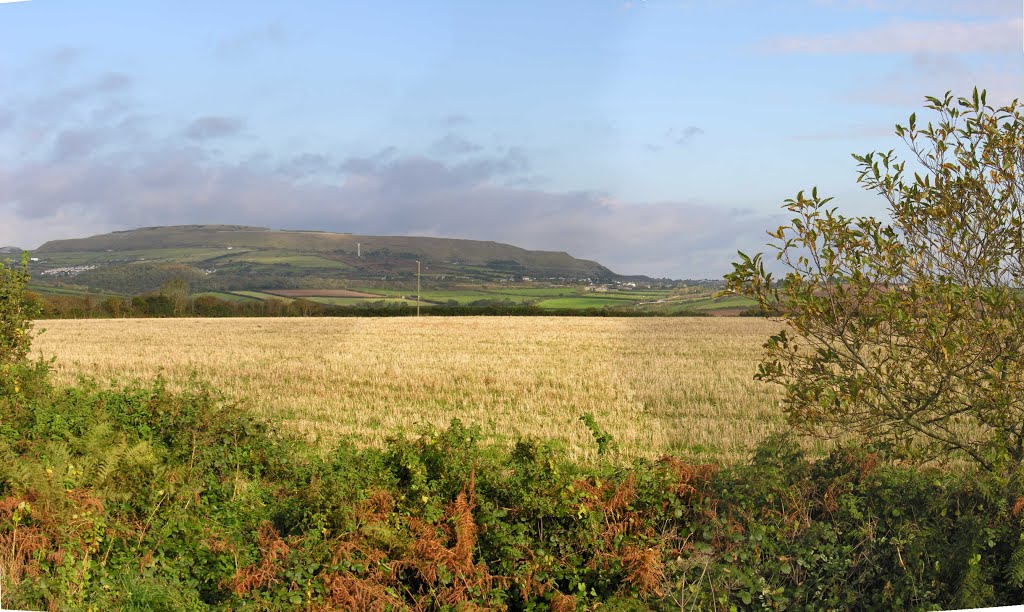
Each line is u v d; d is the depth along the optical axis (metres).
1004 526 5.83
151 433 8.98
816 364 6.27
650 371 20.34
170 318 61.34
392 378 18.72
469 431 8.09
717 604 6.00
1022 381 5.79
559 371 20.44
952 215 5.82
